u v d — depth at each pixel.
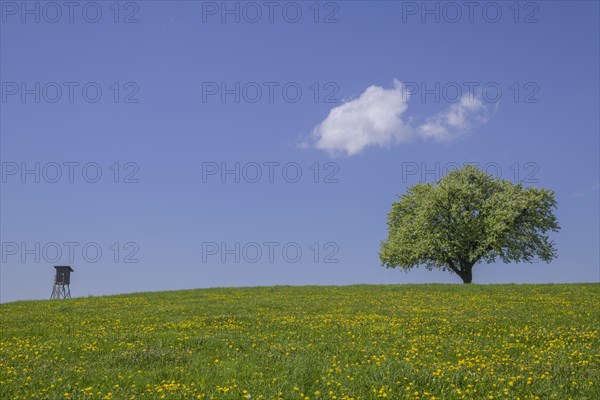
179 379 13.59
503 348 16.66
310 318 24.41
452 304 28.75
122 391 12.50
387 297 33.25
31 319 27.52
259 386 12.45
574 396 11.41
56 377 13.88
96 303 34.56
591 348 16.23
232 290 40.66
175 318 25.42
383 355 15.42
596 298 29.84
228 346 17.64
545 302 28.64
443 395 11.74
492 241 50.56
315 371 13.75
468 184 54.62
